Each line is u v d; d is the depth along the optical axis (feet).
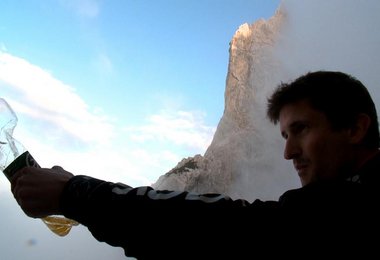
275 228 3.30
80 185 3.52
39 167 3.84
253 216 3.37
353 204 3.33
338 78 4.13
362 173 3.58
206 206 3.40
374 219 3.25
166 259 3.34
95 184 3.54
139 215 3.35
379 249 3.17
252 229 3.29
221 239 3.26
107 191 3.47
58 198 3.51
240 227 3.30
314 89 4.04
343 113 3.91
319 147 3.90
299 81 4.26
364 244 3.19
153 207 3.38
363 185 3.46
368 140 3.94
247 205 3.51
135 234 3.34
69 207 3.45
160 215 3.34
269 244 3.25
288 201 3.48
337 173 3.89
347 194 3.39
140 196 3.44
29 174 3.65
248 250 3.25
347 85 4.07
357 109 3.97
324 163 3.90
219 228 3.28
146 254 3.36
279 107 4.35
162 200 3.43
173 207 3.38
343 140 3.91
